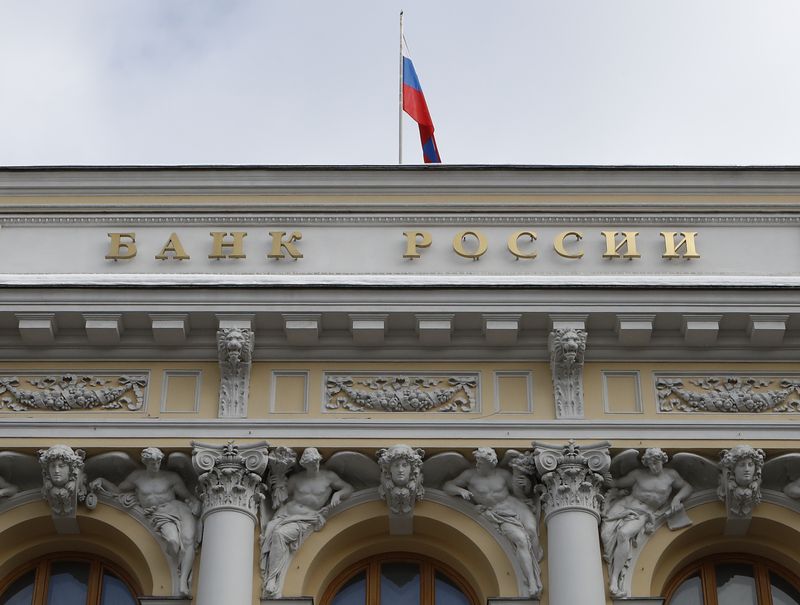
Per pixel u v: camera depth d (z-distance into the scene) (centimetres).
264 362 3309
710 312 3281
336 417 3250
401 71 4019
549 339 3288
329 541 3198
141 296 3288
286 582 3156
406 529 3238
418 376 3300
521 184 3547
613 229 3516
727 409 3269
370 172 3553
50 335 3294
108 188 3553
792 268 3481
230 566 3098
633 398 3278
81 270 3469
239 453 3192
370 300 3281
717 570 3266
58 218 3531
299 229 3512
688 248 3481
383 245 3494
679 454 3222
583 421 3238
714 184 3550
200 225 3519
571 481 3172
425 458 3228
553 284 3284
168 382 3294
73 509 3212
